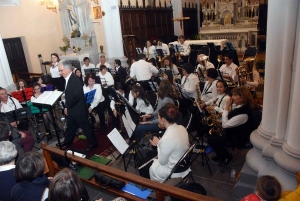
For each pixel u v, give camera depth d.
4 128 3.04
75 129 4.89
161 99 4.45
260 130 3.14
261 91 6.95
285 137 2.82
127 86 6.45
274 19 2.69
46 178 2.15
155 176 3.13
